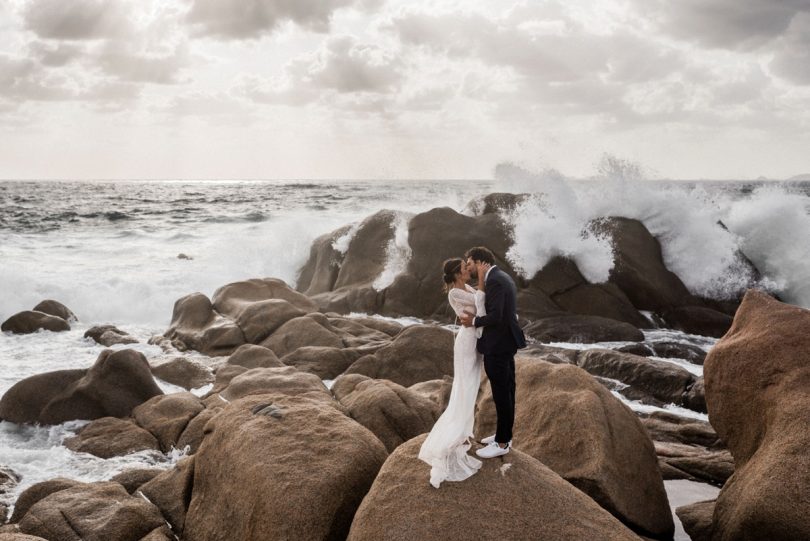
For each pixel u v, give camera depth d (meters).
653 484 6.44
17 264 23.52
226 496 5.87
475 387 5.15
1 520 6.54
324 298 17.72
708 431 8.66
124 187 130.25
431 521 4.64
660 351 12.87
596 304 15.62
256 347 12.02
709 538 5.94
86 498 6.42
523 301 15.59
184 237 32.81
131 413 9.48
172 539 5.98
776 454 5.29
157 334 15.20
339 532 5.32
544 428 6.63
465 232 17.42
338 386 9.63
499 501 4.80
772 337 6.21
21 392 9.72
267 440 5.97
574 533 4.60
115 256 26.27
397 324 14.55
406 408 8.04
